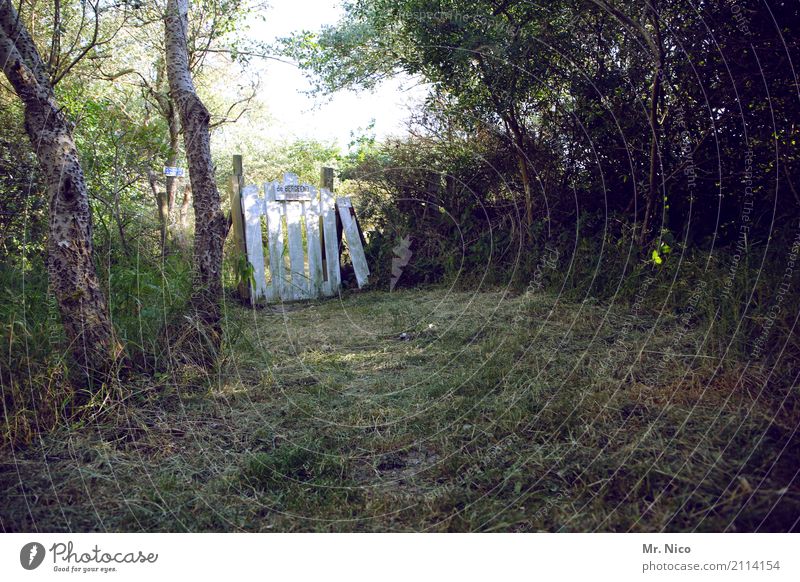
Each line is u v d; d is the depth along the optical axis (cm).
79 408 289
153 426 290
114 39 769
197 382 341
